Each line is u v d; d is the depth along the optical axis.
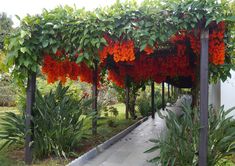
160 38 4.70
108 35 5.05
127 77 11.16
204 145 4.56
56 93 6.52
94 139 7.69
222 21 4.70
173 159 4.55
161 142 4.78
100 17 4.93
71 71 6.46
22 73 5.34
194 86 7.10
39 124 5.73
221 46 4.84
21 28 5.25
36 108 5.69
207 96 4.61
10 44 5.13
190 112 5.13
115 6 4.97
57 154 5.72
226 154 4.68
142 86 12.38
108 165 5.83
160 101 16.75
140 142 8.09
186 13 4.57
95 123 8.10
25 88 5.64
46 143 5.69
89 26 4.96
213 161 4.66
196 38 5.02
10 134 5.82
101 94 11.98
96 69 7.96
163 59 7.99
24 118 5.83
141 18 4.79
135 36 4.72
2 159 5.65
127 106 12.24
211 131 4.82
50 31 5.21
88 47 5.12
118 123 10.86
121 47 5.01
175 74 8.17
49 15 5.23
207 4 4.45
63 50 5.52
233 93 8.04
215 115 5.08
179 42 5.97
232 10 4.64
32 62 5.29
